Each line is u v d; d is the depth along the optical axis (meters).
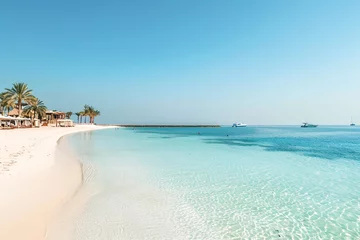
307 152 23.67
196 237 6.09
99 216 6.99
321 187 10.75
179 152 22.20
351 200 9.02
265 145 31.22
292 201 8.86
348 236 6.29
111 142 32.06
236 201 8.77
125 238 5.84
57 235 5.73
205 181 11.41
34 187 8.62
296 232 6.49
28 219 6.18
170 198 8.88
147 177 11.89
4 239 5.14
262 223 7.00
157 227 6.52
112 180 11.09
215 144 32.00
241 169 14.45
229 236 6.20
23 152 15.98
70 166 13.34
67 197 8.26
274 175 13.00
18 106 55.41
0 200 7.05
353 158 19.73
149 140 37.56
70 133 49.50
